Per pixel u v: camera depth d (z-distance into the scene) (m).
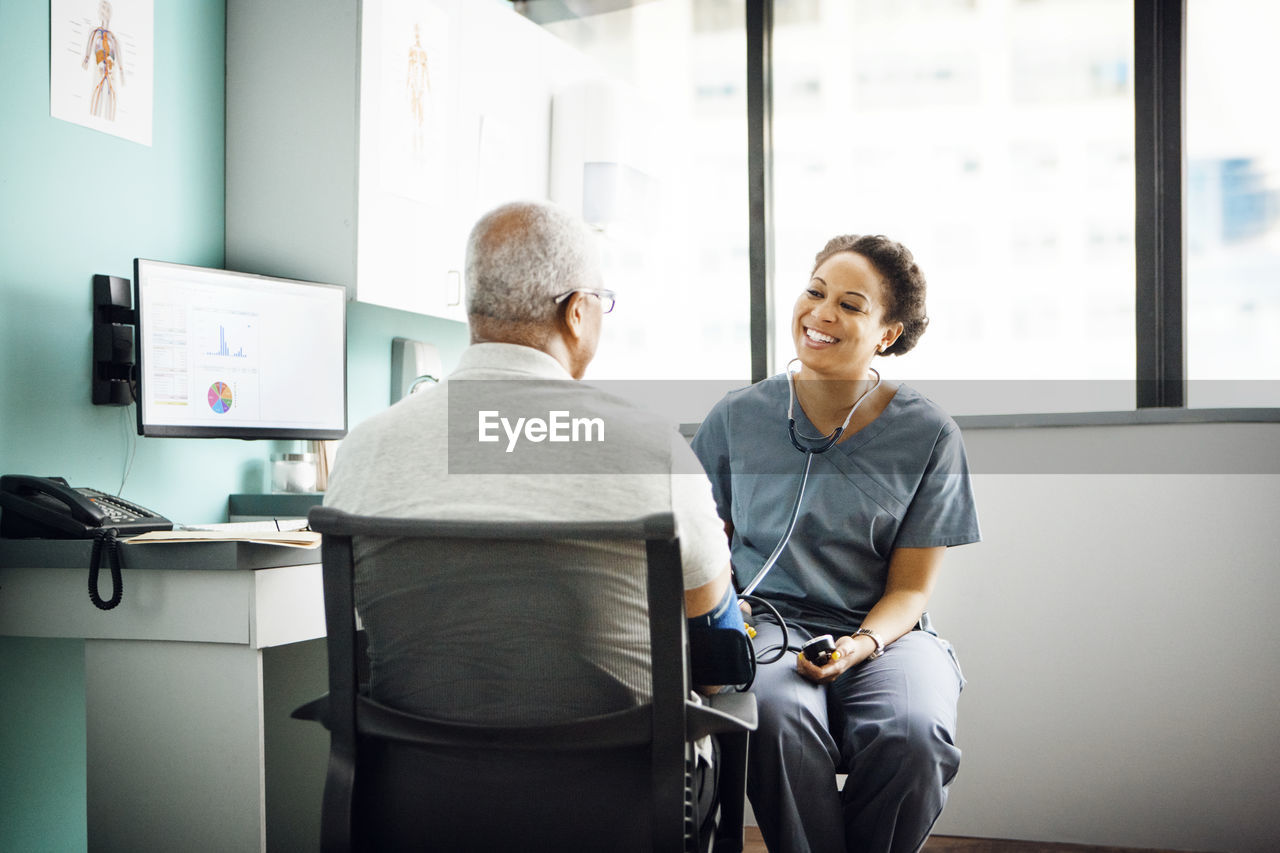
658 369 3.06
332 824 1.06
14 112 1.74
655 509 1.05
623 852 1.02
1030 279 2.68
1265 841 2.30
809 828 1.50
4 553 1.64
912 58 2.88
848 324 1.77
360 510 1.08
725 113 2.97
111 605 1.51
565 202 2.94
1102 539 2.41
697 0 3.06
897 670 1.62
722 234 2.99
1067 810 2.42
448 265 2.47
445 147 2.45
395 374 2.74
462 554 1.02
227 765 1.51
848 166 2.90
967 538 1.78
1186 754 2.35
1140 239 2.57
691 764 1.09
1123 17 2.64
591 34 3.30
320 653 1.95
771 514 1.80
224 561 1.48
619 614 1.02
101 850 1.58
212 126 2.21
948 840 2.46
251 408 1.97
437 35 2.41
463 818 1.05
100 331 1.88
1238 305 2.53
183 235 2.12
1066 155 2.69
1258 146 2.53
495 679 1.03
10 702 1.74
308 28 2.18
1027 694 2.45
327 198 2.16
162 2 2.06
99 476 1.88
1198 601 2.35
